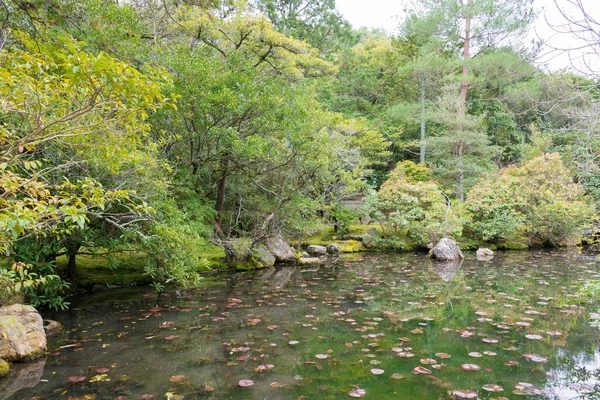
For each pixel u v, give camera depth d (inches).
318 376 117.9
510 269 335.9
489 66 626.8
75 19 253.1
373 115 797.9
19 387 112.0
